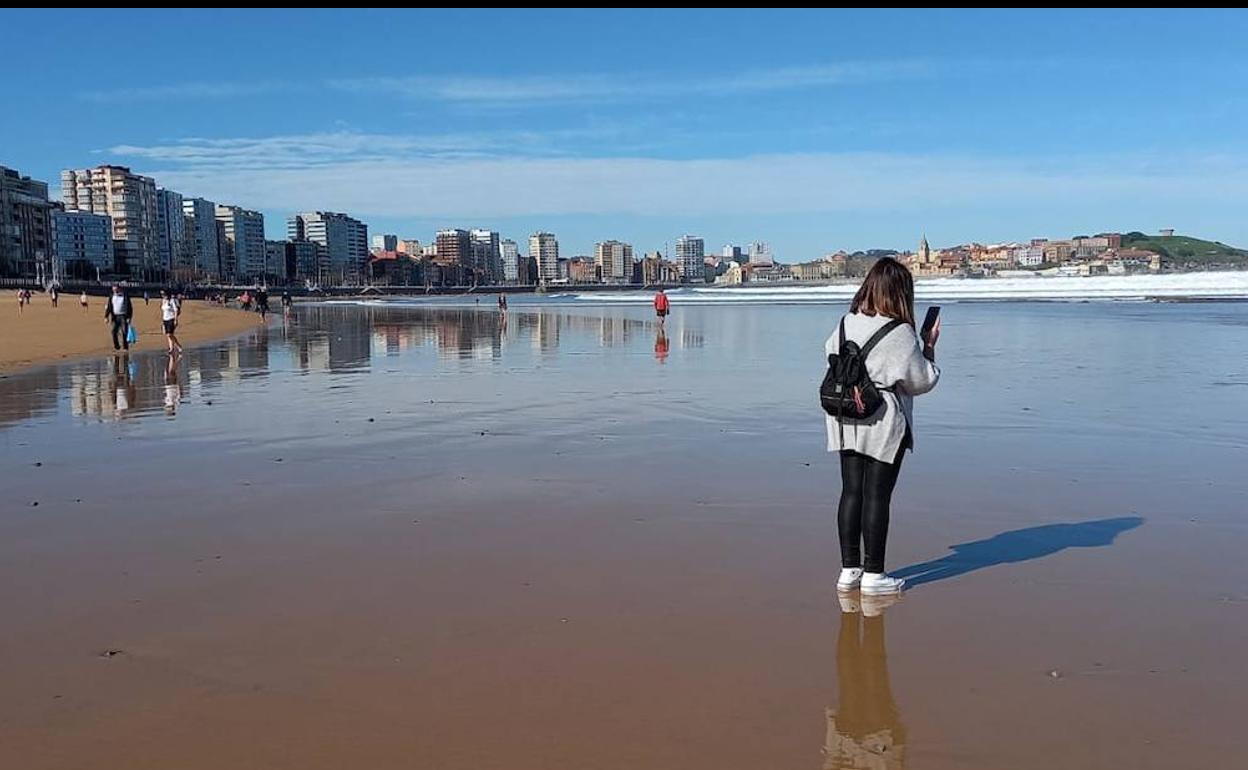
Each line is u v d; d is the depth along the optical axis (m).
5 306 70.44
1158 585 4.75
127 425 10.75
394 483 7.39
